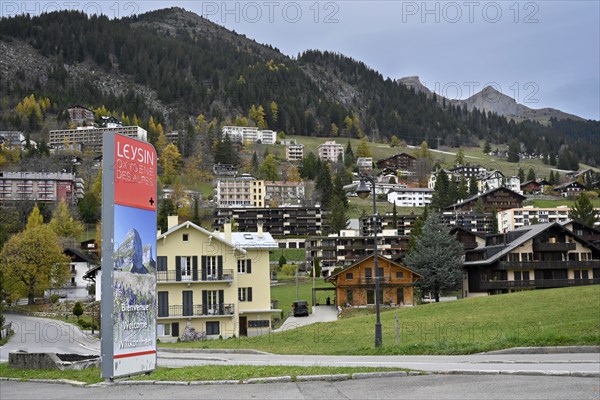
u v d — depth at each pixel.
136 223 24.77
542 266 95.75
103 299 23.56
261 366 26.62
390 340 41.31
